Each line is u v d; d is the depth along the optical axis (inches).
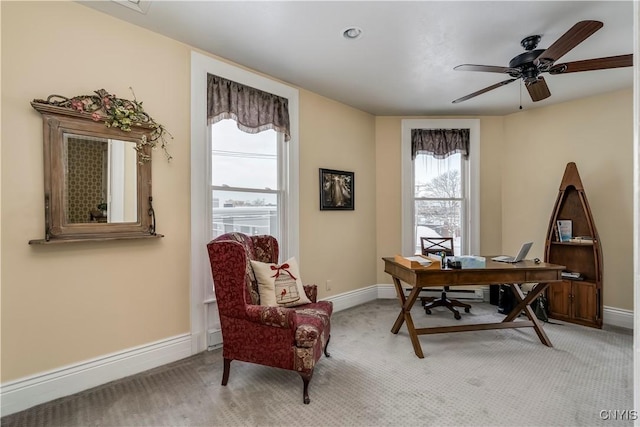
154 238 96.3
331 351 109.0
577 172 140.6
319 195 148.9
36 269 77.5
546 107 159.9
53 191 78.4
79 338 83.9
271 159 132.3
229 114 114.3
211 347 108.8
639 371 28.7
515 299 145.3
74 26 82.7
